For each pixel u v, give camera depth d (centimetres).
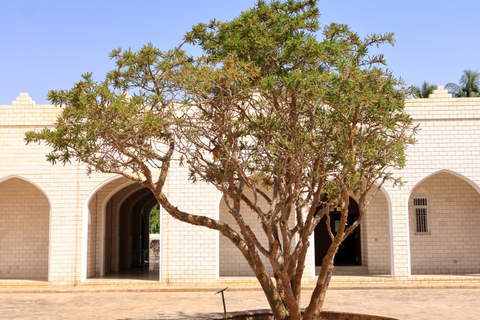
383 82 726
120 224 2322
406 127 809
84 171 1722
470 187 1886
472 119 1714
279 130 785
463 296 1438
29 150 1717
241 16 763
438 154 1703
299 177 779
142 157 792
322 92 682
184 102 766
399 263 1694
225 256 1898
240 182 855
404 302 1326
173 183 1711
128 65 777
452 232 1875
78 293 1597
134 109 715
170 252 1705
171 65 767
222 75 704
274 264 800
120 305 1340
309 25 773
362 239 1986
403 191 1703
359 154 789
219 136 770
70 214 1714
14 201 1909
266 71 755
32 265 1881
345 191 758
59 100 723
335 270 1919
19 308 1304
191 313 1185
